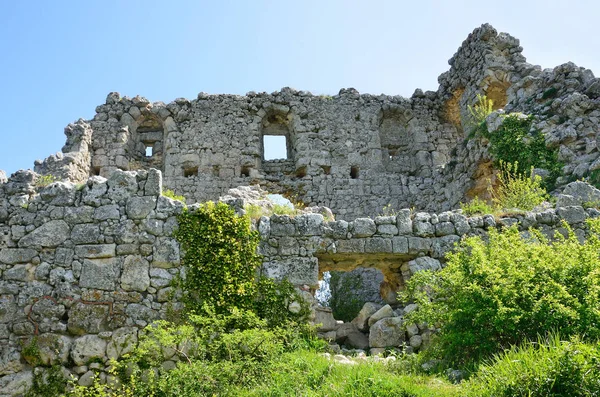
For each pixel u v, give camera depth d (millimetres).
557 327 7160
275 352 8305
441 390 6645
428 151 22031
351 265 10930
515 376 6027
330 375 7445
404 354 8719
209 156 20797
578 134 14688
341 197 20625
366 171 21188
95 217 10172
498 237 9016
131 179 10422
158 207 10227
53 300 9680
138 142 22016
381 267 11172
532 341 7312
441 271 8945
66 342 9406
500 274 7719
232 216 10180
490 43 20234
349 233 10508
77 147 20000
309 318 9828
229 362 7938
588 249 7879
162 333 8523
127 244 9992
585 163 13859
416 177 21219
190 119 21266
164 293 9695
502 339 7629
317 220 10484
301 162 20938
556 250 8516
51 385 9125
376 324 10164
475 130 17984
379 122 22594
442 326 8547
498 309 7312
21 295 9727
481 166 17500
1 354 9352
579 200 11383
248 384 7707
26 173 10867
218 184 20422
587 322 6992
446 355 8008
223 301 9500
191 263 9836
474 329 7801
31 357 9305
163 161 21344
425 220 10812
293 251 10219
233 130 21219
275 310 9703
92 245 10016
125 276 9789
